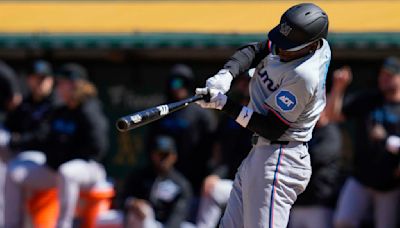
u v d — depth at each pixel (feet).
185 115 113.39
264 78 66.85
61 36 129.08
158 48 125.49
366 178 105.70
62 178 112.68
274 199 66.80
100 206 116.37
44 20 141.38
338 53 123.13
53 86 125.29
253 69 70.13
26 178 117.08
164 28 128.88
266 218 66.85
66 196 112.68
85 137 114.01
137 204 109.81
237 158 109.29
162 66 134.41
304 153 67.41
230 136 109.91
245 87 104.73
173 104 64.23
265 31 123.85
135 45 126.31
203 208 110.93
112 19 139.64
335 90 107.04
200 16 138.82
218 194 110.22
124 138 135.54
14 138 120.06
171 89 114.21
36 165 116.98
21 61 140.15
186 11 144.46
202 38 123.54
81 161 113.91
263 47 67.62
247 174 67.67
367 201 107.34
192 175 114.32
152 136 114.73
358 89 126.11
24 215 119.44
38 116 119.34
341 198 108.37
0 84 120.78
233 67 66.90
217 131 113.19
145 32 126.52
